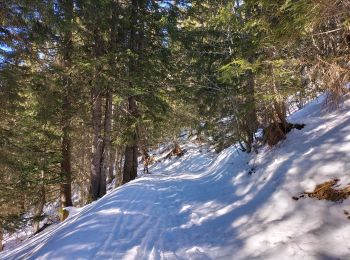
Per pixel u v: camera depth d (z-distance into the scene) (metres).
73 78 14.93
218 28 11.98
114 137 17.75
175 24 16.73
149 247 6.23
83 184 23.77
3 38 10.29
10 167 11.81
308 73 7.18
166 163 26.95
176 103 18.77
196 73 13.44
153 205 9.52
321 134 8.62
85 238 6.65
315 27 6.28
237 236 6.43
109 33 15.89
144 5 17.05
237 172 10.51
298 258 5.03
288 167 8.04
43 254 6.22
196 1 16.30
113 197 10.55
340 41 6.78
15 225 15.52
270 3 6.79
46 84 12.57
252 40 8.51
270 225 6.33
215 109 13.09
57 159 15.87
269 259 5.26
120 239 6.59
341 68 6.25
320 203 6.23
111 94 16.58
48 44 14.55
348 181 6.31
